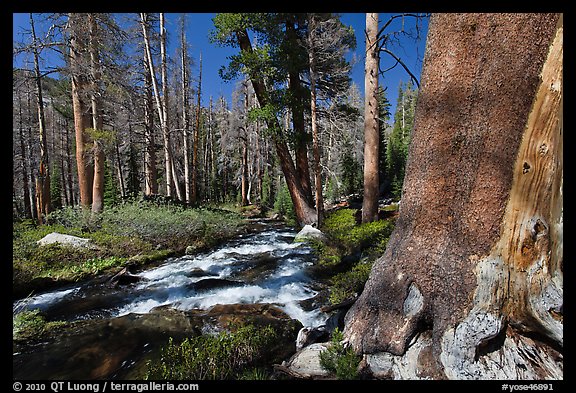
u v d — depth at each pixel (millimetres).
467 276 2420
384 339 2703
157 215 11211
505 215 2334
